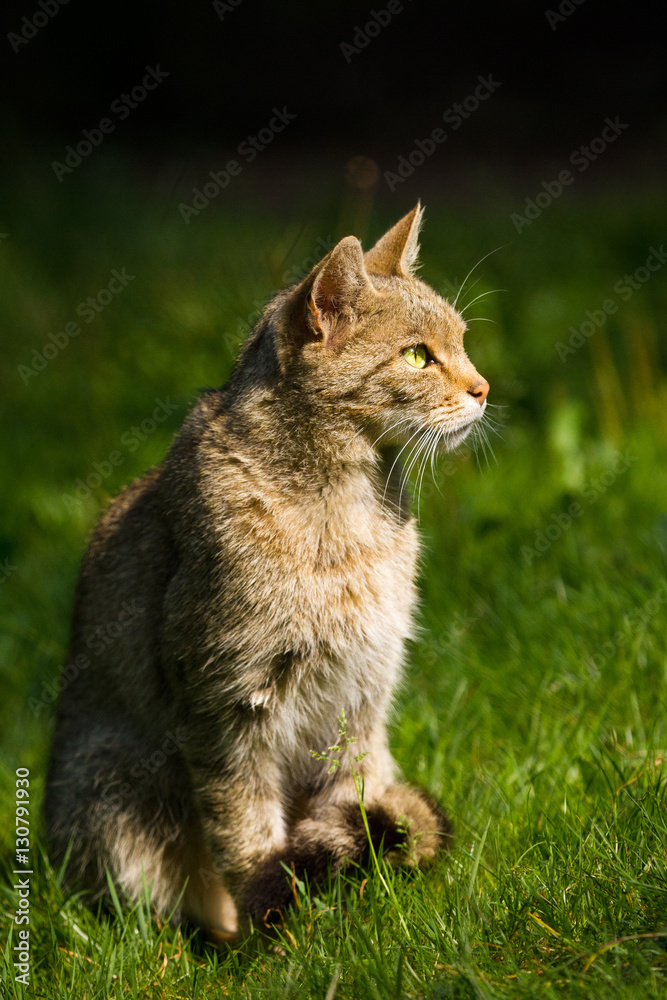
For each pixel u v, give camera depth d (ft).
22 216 77.05
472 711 32.32
